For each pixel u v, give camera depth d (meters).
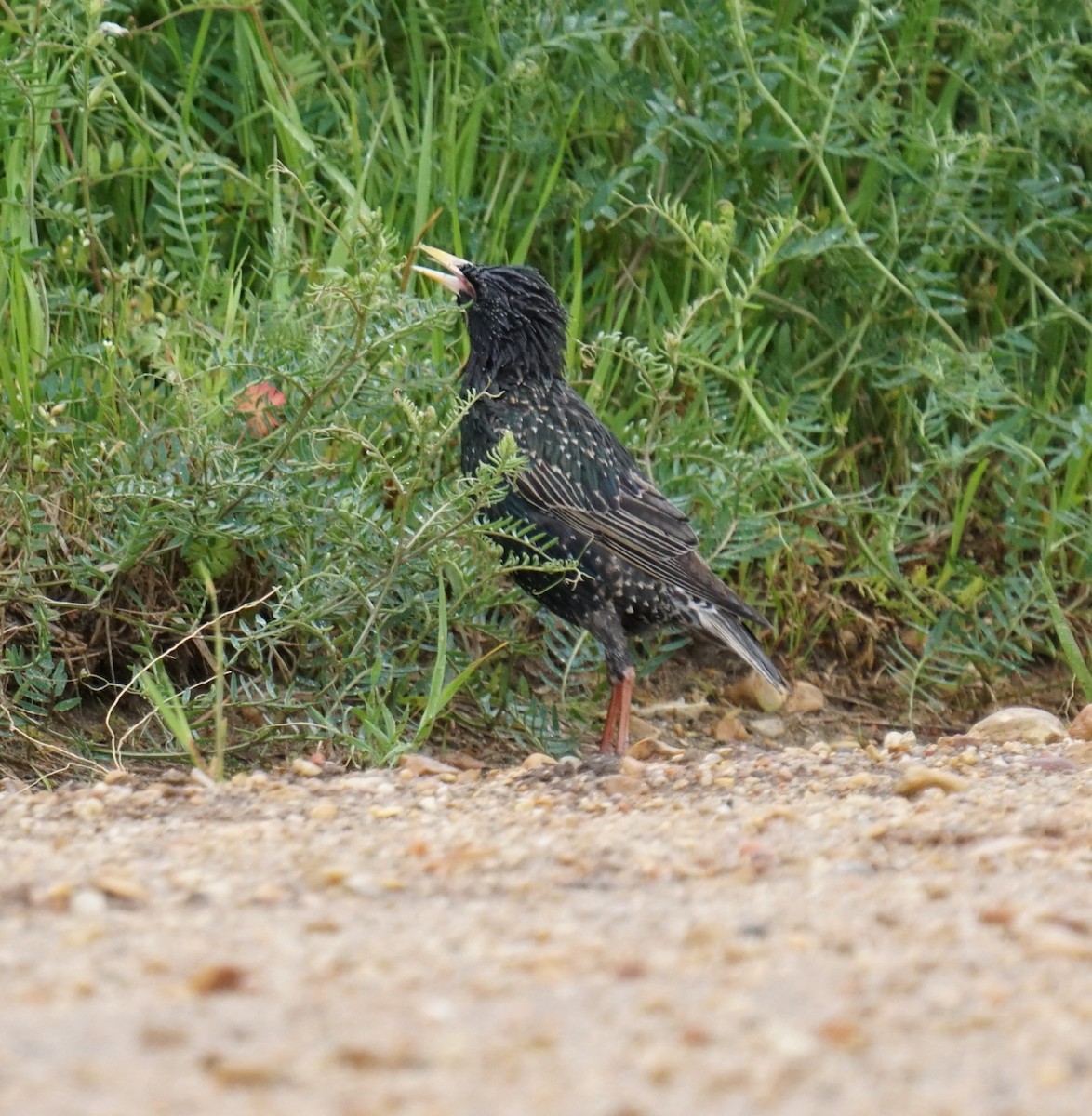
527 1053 5.16
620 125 14.56
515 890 7.25
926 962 6.15
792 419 14.16
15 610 11.61
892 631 14.40
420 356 12.86
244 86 14.38
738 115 14.20
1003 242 14.71
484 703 12.23
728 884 7.39
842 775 10.63
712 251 13.31
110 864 7.61
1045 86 14.51
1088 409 13.85
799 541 13.85
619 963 6.07
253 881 7.33
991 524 14.66
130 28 14.53
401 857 7.87
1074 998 5.74
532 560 11.64
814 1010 5.61
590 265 14.71
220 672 10.56
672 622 12.50
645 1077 4.99
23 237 12.84
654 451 13.27
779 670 13.97
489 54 14.76
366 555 11.12
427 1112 4.69
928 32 15.08
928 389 14.56
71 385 11.82
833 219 14.70
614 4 14.11
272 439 11.43
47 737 11.34
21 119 13.03
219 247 14.33
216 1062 4.96
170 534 11.60
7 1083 4.77
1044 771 10.56
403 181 14.19
